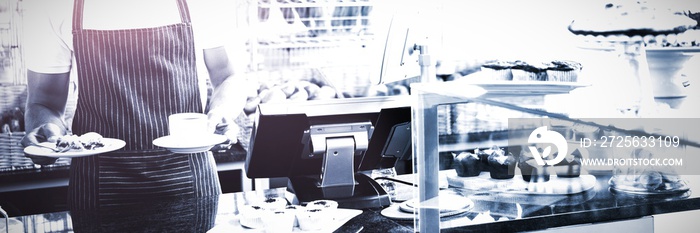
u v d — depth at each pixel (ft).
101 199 11.03
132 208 6.77
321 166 7.28
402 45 6.35
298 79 12.08
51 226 6.07
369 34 12.34
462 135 12.91
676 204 5.29
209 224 6.05
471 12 12.85
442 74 12.78
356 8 12.21
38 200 10.89
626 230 5.17
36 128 10.83
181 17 11.39
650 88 13.79
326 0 12.07
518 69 13.20
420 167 4.36
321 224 5.71
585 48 13.47
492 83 4.57
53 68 10.82
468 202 5.29
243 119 11.85
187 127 11.34
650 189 5.72
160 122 11.31
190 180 11.48
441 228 4.63
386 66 6.64
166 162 11.35
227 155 11.76
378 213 6.28
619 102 13.64
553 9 13.28
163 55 11.29
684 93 13.93
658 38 13.71
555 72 13.35
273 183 11.83
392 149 7.33
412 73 6.32
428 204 4.38
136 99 11.17
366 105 6.83
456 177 6.22
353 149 6.93
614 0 13.52
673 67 13.83
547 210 5.03
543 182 5.98
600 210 5.04
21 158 10.79
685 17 13.76
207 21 11.55
